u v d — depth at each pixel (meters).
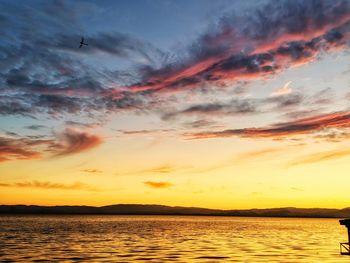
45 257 43.94
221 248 58.28
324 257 45.62
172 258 44.53
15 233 90.62
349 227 46.81
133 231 112.12
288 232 119.69
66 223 179.00
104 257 44.94
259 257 45.69
